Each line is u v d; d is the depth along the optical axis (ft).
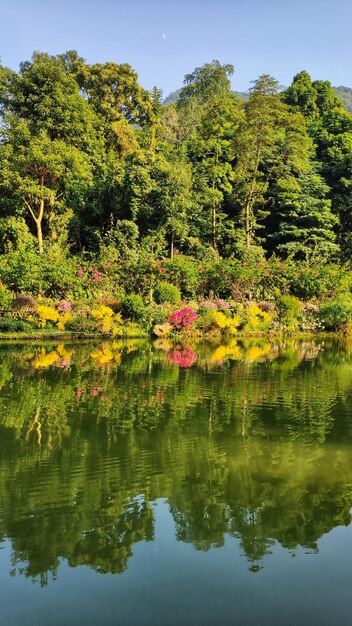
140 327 41.88
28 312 40.11
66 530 9.18
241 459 12.67
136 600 7.31
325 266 57.16
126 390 20.40
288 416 16.83
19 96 62.39
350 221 82.64
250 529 9.35
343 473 11.90
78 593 7.47
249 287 51.65
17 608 7.12
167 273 48.55
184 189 61.82
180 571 8.05
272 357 31.32
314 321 48.44
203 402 18.63
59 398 18.65
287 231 73.05
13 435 14.19
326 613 7.02
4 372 23.61
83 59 83.46
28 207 58.75
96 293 44.86
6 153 54.49
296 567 8.21
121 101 82.84
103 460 12.39
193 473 11.73
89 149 66.59
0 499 10.23
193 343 38.24
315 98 113.19
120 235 56.75
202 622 6.77
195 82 122.72
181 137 102.53
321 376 24.44
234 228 74.74
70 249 63.87
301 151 74.95
